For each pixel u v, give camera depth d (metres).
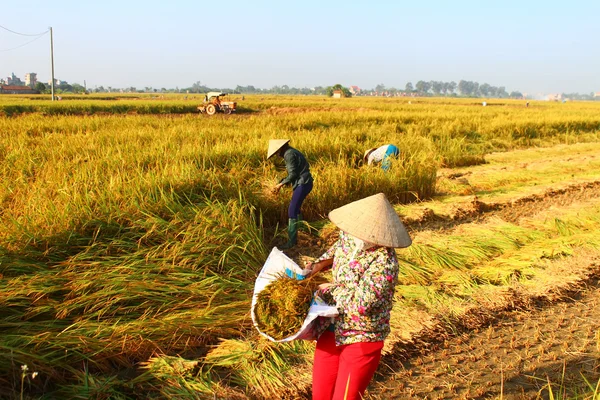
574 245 6.84
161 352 4.09
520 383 3.99
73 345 3.82
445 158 13.69
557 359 4.34
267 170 9.40
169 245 5.50
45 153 9.84
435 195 9.88
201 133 13.77
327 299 3.12
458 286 5.57
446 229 7.74
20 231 4.97
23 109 33.34
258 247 6.06
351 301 2.85
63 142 11.35
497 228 7.54
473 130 19.78
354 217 2.87
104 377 3.69
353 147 12.52
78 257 4.89
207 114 39.03
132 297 4.47
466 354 4.40
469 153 15.32
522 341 4.65
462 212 8.68
